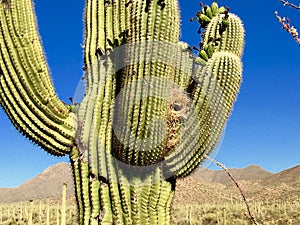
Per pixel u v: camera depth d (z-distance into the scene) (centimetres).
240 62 396
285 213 2788
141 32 360
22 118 384
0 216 2203
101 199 373
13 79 383
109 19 411
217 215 2486
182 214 2866
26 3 403
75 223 1881
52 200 4884
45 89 389
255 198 5762
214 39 408
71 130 397
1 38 388
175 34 368
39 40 406
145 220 366
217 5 439
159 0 361
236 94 390
